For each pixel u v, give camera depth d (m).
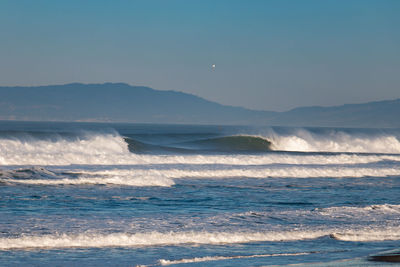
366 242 39.12
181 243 37.31
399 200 64.06
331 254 35.03
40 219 44.03
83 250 34.62
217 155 114.06
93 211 49.59
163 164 98.38
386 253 35.50
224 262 32.59
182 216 47.50
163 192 64.75
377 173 94.94
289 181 80.69
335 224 44.94
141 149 124.62
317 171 91.75
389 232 42.53
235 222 44.94
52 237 37.28
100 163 96.81
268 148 161.50
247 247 36.84
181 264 32.00
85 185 67.88
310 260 33.34
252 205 56.94
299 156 116.75
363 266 31.91
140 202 56.50
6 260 31.70
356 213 50.09
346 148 171.62
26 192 60.50
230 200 60.19
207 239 38.62
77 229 40.22
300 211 50.66
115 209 51.28
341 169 94.75
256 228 42.69
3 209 49.03
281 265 32.00
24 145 106.19
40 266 30.84
